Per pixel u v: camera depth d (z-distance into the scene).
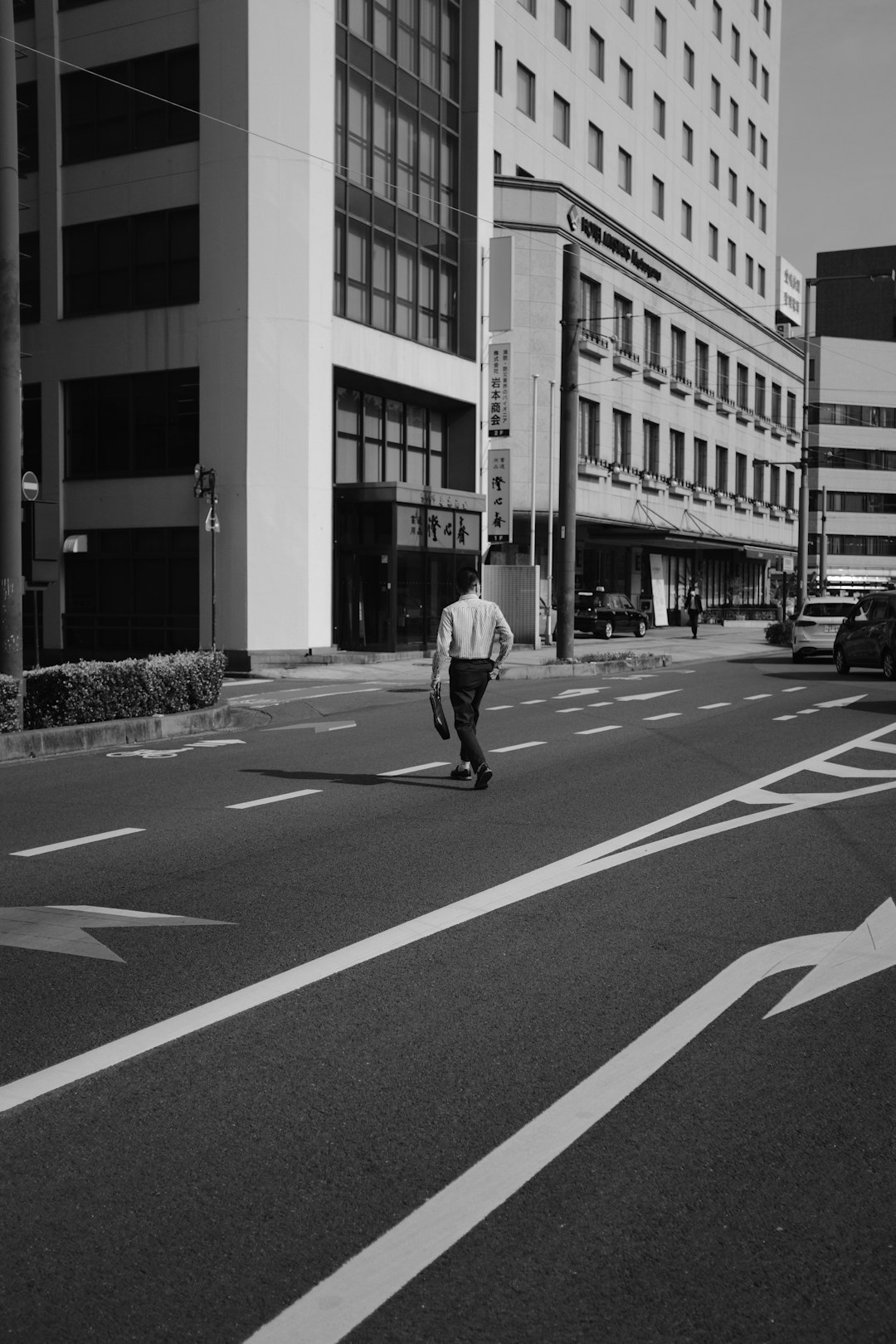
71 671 15.04
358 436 33.09
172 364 29.44
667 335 54.72
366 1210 3.46
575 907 6.90
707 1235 3.33
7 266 14.18
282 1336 2.88
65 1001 5.28
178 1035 4.87
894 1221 3.41
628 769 12.33
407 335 33.97
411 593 32.03
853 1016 5.11
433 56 35.00
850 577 93.56
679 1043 4.79
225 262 28.67
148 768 12.64
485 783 10.99
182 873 7.74
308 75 28.78
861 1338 2.89
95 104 30.30
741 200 66.31
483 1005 5.23
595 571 52.62
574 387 28.58
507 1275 3.13
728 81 64.19
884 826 9.28
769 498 71.19
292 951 6.03
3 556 14.36
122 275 30.17
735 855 8.26
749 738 14.97
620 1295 3.05
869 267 108.81
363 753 13.71
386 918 6.65
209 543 29.05
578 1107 4.18
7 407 14.29
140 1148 3.86
